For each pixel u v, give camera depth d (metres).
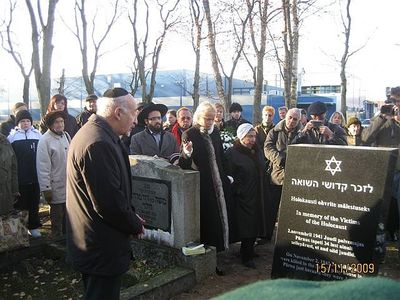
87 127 2.94
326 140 5.78
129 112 3.06
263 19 11.21
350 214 3.35
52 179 5.62
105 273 2.87
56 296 4.49
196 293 4.39
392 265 5.16
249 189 5.04
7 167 4.90
